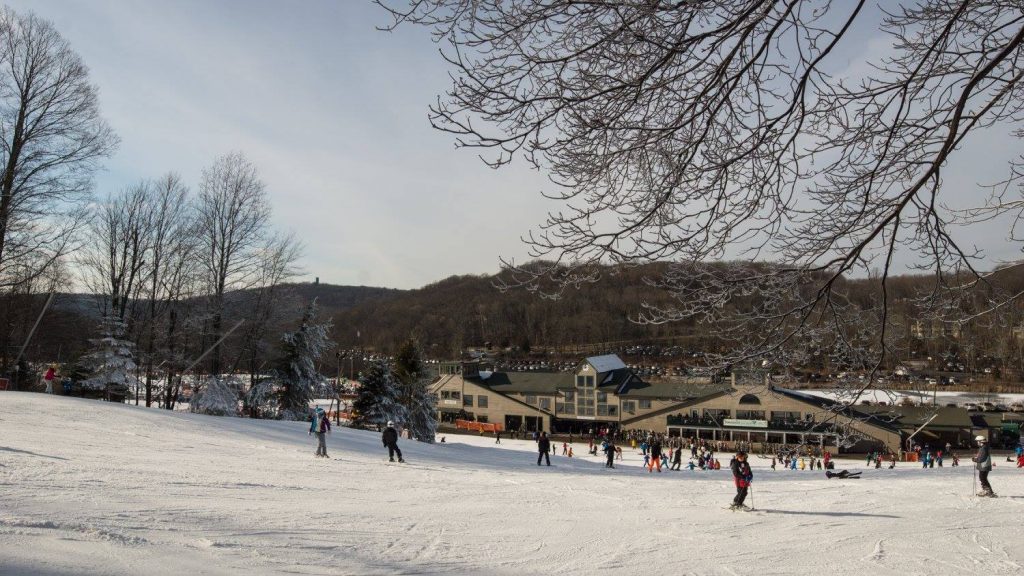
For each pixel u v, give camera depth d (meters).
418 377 54.19
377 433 37.12
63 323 45.41
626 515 13.99
